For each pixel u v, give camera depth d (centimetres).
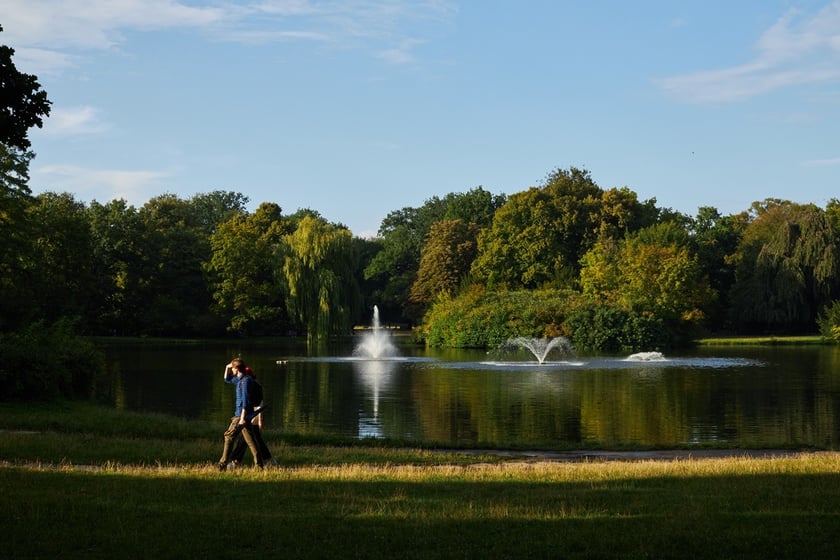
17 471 1464
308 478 1454
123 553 931
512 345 7206
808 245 8762
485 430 2777
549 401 3550
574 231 9588
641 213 9825
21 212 5150
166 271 9588
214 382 4434
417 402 3534
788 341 8206
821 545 962
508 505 1197
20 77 1842
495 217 9756
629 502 1230
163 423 2416
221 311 9350
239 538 997
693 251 9562
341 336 9025
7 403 2856
